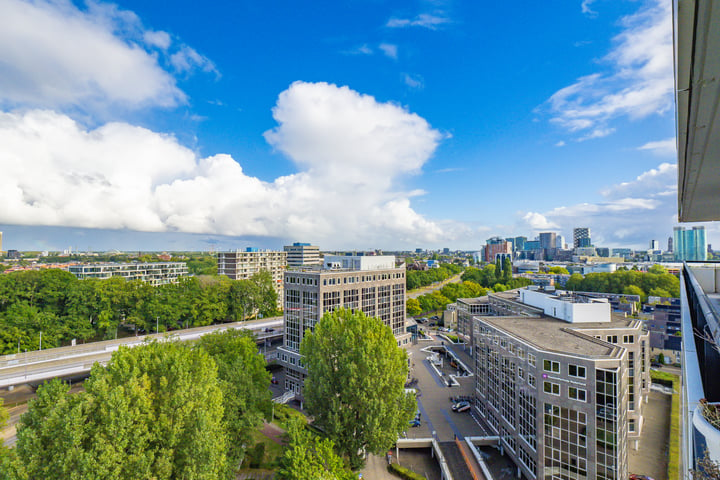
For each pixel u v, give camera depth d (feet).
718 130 43.73
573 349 171.63
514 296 358.02
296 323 292.40
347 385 162.30
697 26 27.61
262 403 193.88
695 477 41.65
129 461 100.37
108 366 126.11
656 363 332.60
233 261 652.07
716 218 111.96
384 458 199.72
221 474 121.39
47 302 334.85
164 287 407.23
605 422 152.35
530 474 173.88
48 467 94.84
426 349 410.31
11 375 220.23
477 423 237.45
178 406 116.06
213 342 207.00
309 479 113.50
